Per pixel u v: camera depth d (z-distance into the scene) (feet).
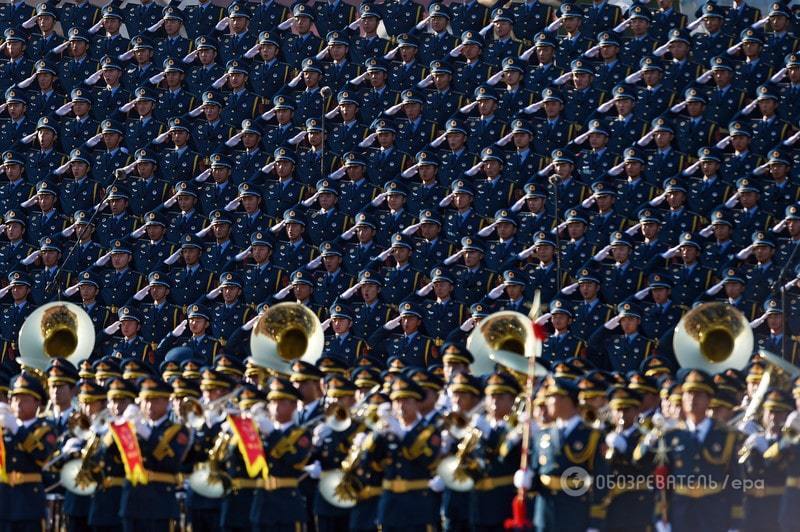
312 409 244.01
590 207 326.65
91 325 277.85
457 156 339.36
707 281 313.94
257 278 328.49
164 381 248.32
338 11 368.89
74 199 355.77
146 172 352.28
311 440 228.43
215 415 239.91
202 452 236.63
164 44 373.40
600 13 354.54
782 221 316.19
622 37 353.31
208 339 321.52
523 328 241.55
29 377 234.99
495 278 318.86
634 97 339.98
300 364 245.04
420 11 366.02
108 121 361.51
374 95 353.92
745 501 219.20
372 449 224.53
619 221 323.98
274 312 258.98
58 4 399.65
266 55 365.40
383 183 341.41
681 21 353.72
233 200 345.10
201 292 332.39
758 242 312.91
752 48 343.46
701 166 328.90
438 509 230.07
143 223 347.77
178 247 340.80
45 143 363.56
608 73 346.33
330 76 360.48
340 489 226.58
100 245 346.95
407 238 326.03
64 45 379.76
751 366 237.66
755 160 331.36
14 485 230.27
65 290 342.03
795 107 335.67
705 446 217.56
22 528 230.27
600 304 309.83
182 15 376.89
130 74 372.99
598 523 212.64
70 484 231.09
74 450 234.79
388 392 237.86
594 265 314.14
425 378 231.71
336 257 325.83
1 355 336.49
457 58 355.36
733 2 355.97
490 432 221.25
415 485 222.28
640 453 215.51
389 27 364.79
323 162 346.33
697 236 317.83
